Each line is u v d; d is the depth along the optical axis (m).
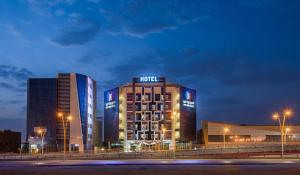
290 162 89.56
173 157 118.38
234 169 73.25
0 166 87.62
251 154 136.50
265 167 77.44
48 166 86.69
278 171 68.50
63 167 83.25
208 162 91.56
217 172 67.62
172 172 68.44
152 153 136.12
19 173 70.12
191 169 74.19
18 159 122.81
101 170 74.00
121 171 71.31
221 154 138.25
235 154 136.88
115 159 114.44
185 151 143.62
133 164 88.25
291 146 169.00
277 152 153.50
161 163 89.81
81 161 103.12
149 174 65.31
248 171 68.88
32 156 135.38
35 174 68.00
